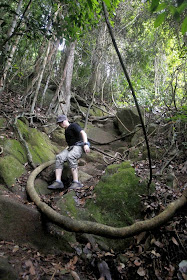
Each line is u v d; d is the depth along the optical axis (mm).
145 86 9375
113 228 2574
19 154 4012
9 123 4465
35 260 2334
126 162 3873
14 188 3342
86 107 8445
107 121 7812
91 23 4156
